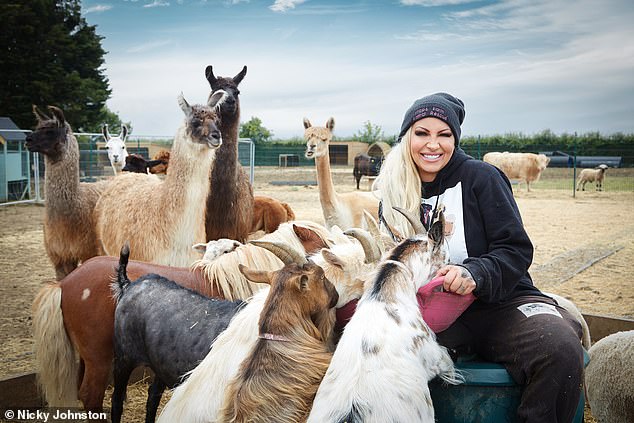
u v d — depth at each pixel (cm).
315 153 1095
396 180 418
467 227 387
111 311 479
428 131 400
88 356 487
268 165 4825
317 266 354
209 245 554
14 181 2558
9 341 714
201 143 647
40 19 4194
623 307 870
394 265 338
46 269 1180
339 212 1116
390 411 295
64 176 798
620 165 4300
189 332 428
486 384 353
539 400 341
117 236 697
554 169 4312
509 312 369
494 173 388
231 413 323
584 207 2392
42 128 779
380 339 310
